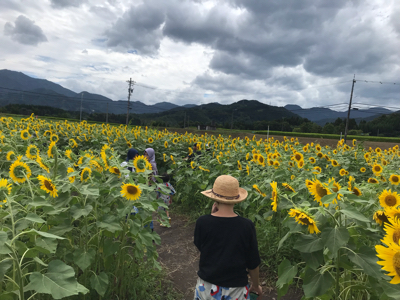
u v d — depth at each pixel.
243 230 2.20
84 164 3.42
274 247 4.43
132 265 3.47
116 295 3.16
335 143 41.50
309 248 2.11
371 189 3.68
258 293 2.39
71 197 2.73
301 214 2.14
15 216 2.53
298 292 3.79
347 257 2.24
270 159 6.71
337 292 2.27
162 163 10.41
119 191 3.09
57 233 2.44
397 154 12.33
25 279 2.34
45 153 4.91
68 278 1.77
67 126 14.71
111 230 2.59
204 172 7.10
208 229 2.24
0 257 2.04
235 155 9.00
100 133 13.36
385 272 1.96
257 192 4.99
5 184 2.39
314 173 5.09
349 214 2.17
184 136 14.94
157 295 3.51
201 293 2.20
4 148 5.15
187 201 7.14
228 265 2.12
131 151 6.10
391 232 1.41
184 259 4.70
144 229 3.12
